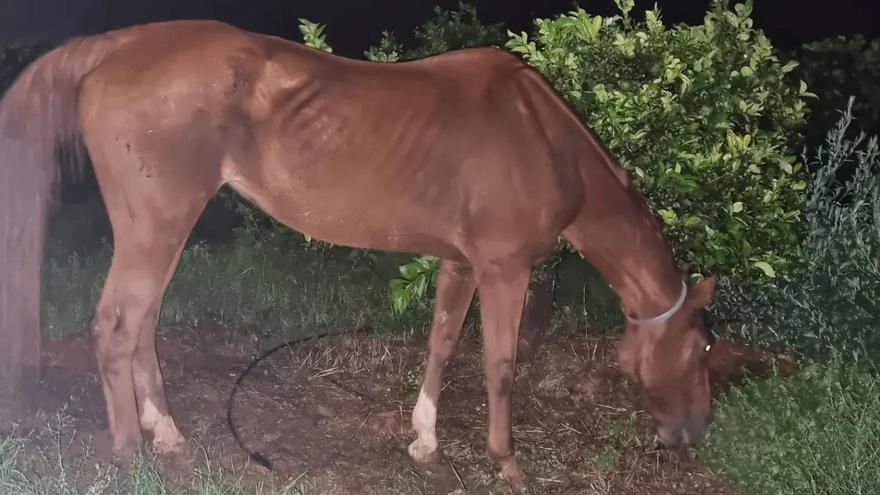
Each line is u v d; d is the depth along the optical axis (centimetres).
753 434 400
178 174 346
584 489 390
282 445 411
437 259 467
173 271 365
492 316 369
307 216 364
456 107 355
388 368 502
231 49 348
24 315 361
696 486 396
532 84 365
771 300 520
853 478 361
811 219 504
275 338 532
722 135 477
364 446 420
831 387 420
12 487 331
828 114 663
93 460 369
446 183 357
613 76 471
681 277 385
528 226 358
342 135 350
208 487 345
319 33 506
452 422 448
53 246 659
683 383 388
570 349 527
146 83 342
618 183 373
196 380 463
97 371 461
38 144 354
